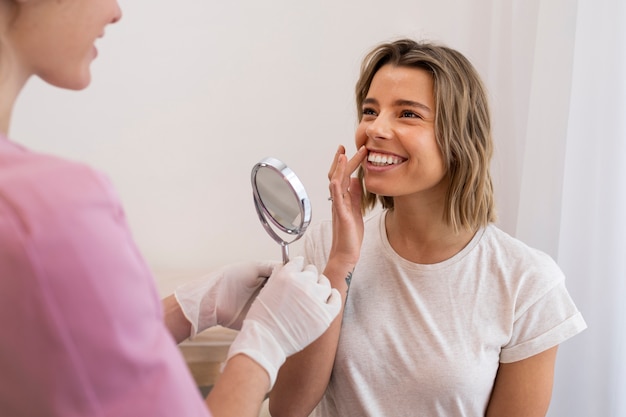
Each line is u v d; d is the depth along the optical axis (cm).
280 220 104
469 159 111
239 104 231
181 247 236
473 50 233
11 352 55
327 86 233
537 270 113
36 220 54
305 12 229
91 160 228
